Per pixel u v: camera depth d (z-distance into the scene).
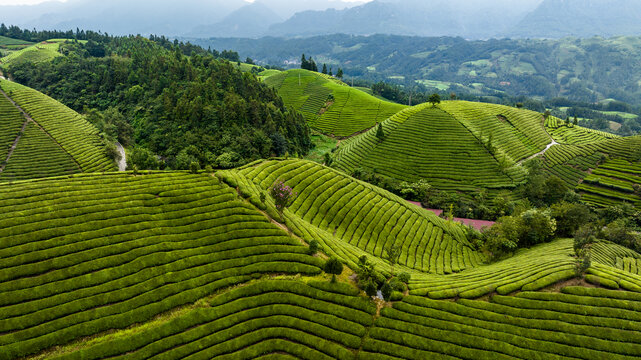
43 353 34.28
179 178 61.78
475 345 38.91
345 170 113.06
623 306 42.19
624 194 96.88
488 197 97.00
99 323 36.97
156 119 120.12
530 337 39.91
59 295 38.78
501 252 70.38
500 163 102.81
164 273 43.69
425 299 44.56
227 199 57.62
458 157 108.88
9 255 41.62
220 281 43.81
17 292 38.06
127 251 45.44
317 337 38.88
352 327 39.97
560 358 37.41
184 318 38.97
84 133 112.56
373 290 42.31
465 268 63.00
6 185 53.62
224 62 139.25
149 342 36.53
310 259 48.62
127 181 58.72
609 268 49.50
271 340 38.16
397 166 109.56
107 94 145.88
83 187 54.91
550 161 113.06
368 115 160.00
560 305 42.88
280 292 43.53
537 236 73.00
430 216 80.12
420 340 39.06
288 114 131.12
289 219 58.09
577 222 77.62
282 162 80.12
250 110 117.56
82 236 45.66
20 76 154.12
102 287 40.44
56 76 154.12
